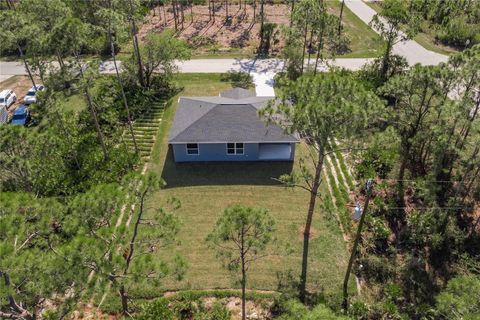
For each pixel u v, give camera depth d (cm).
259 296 1969
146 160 2880
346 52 4519
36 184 2119
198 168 2811
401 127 2633
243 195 2584
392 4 3772
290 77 3869
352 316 1862
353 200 2539
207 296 1977
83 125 3142
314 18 3447
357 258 2159
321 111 1739
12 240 1311
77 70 2489
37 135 2042
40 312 1591
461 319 1346
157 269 1397
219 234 1524
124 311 1700
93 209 1402
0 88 3931
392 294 1958
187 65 4269
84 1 4309
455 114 2183
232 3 5894
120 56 4500
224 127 2786
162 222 1573
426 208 2386
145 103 3503
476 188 2548
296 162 2858
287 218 2412
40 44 2639
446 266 2138
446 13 5138
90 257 1300
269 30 4572
